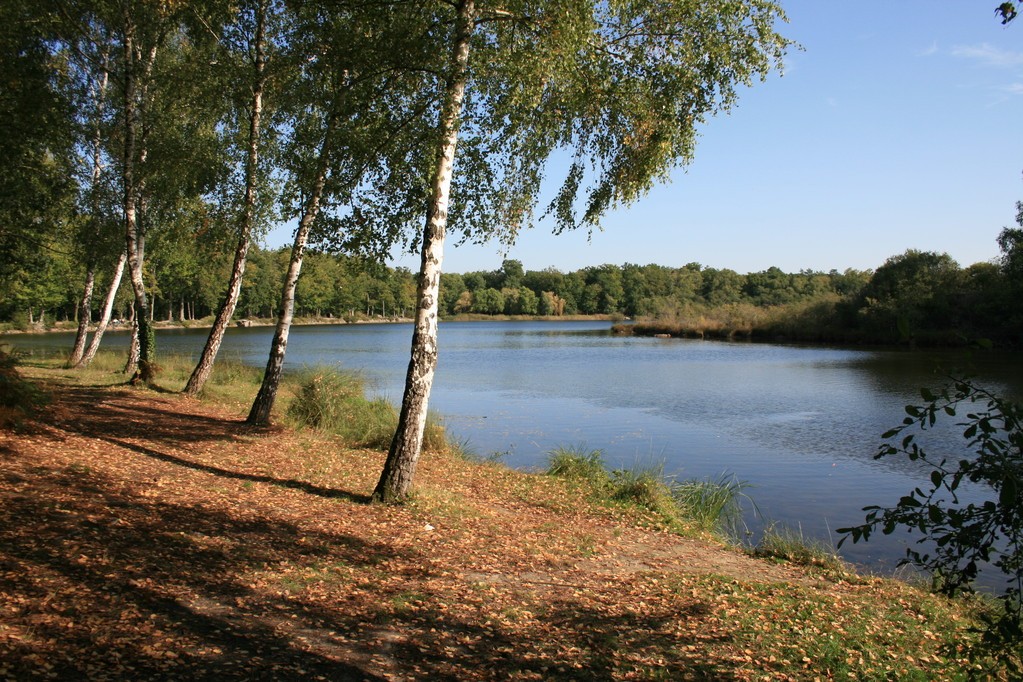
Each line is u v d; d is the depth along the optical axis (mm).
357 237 9953
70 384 16422
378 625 5133
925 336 47156
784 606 6578
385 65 9172
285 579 5695
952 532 3305
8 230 16125
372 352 44000
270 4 13367
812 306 62969
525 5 8328
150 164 15648
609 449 15820
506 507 9750
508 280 147125
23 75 13531
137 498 7230
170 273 42344
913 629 6211
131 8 15211
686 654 5242
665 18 8898
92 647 4027
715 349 50719
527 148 10188
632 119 9500
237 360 29844
